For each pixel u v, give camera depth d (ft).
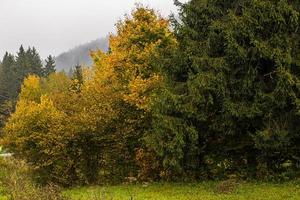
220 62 66.39
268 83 68.39
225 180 70.08
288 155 70.90
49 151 84.84
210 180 73.87
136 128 83.97
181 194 62.13
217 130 70.95
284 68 63.72
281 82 63.57
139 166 84.69
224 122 67.77
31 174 87.25
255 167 72.28
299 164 69.87
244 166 73.87
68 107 94.89
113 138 84.53
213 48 70.59
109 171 86.07
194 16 73.00
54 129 84.99
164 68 74.13
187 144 70.90
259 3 65.62
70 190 78.54
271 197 54.65
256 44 64.49
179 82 72.95
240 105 66.18
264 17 65.92
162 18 91.09
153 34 89.30
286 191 57.82
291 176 68.69
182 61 71.77
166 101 69.56
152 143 72.02
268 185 63.77
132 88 81.51
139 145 84.38
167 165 75.56
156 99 71.36
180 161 73.15
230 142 73.26
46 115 87.25
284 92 63.98
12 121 120.26
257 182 67.67
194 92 66.90
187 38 72.08
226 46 67.97
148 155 81.20
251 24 65.82
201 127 72.49
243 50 65.31
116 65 90.02
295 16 65.46
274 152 69.36
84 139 85.71
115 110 84.12
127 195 63.82
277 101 64.80
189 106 67.97
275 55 64.23
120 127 84.12
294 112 65.57
